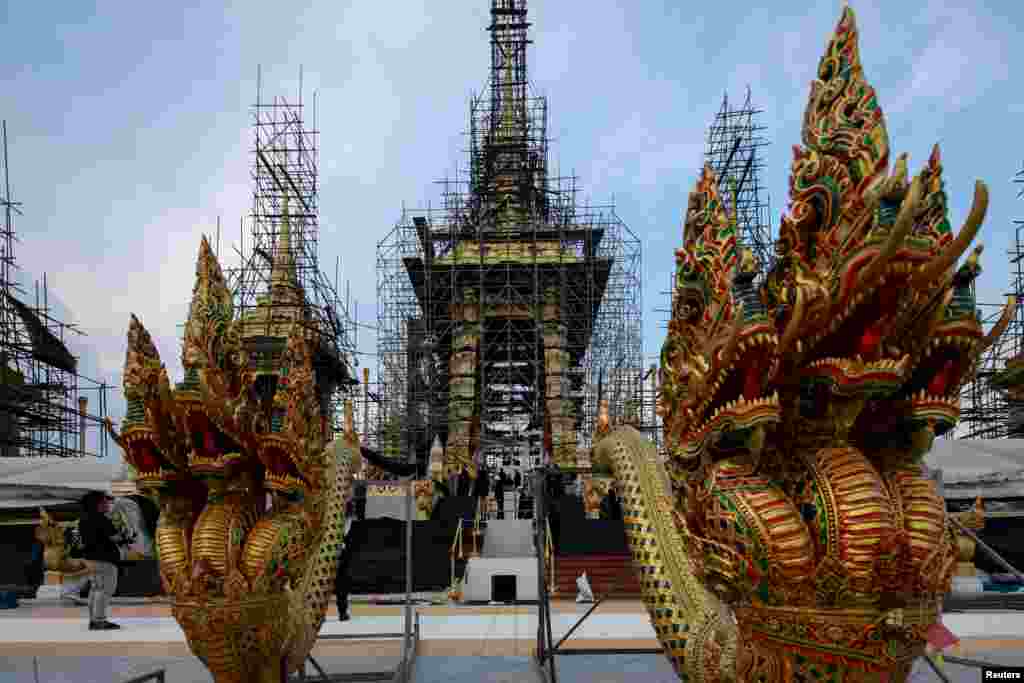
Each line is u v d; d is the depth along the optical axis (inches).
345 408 361.7
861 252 134.1
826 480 140.3
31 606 682.2
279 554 227.9
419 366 1401.3
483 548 877.8
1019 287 1203.2
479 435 1386.6
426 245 1393.9
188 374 223.6
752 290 147.0
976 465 896.3
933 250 138.0
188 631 223.1
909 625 135.0
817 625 138.1
